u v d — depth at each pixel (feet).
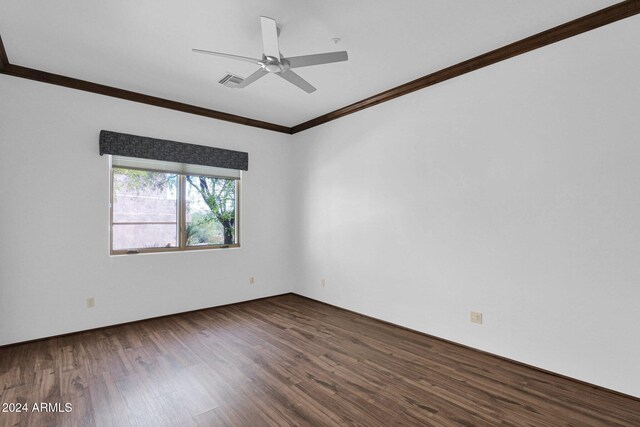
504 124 9.29
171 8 7.43
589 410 6.84
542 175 8.57
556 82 8.35
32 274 10.41
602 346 7.62
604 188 7.63
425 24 8.09
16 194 10.18
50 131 10.77
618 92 7.46
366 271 13.32
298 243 16.98
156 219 13.28
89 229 11.43
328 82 11.55
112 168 12.18
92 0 7.11
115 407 6.92
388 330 11.76
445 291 10.64
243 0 7.15
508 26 8.20
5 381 7.97
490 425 6.36
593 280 7.76
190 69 10.47
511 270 9.12
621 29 7.41
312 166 16.06
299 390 7.63
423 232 11.27
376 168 12.92
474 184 9.93
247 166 15.56
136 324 12.26
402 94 11.92
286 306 14.97
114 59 9.81
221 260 14.83
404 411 6.82
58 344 10.27
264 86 11.81
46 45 8.98
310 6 7.36
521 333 8.91
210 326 12.11
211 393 7.48
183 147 13.42
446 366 8.87
